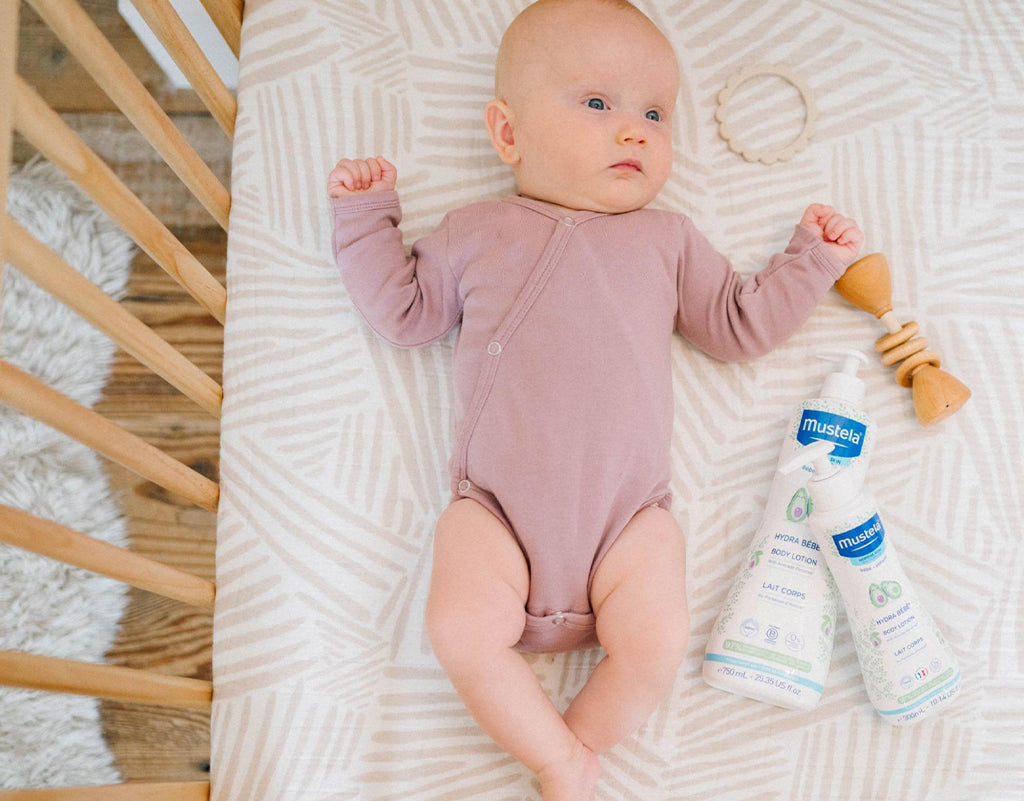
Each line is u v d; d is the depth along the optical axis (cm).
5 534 73
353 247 104
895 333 110
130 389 133
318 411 110
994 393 113
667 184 117
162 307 135
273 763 102
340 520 108
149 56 140
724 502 111
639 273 102
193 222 138
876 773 104
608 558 96
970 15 120
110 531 130
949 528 110
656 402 100
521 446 97
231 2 113
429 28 118
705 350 111
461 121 117
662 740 104
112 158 138
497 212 104
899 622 98
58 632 126
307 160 114
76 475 130
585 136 101
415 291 105
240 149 114
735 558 109
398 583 107
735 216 116
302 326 111
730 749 104
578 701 95
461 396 101
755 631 99
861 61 119
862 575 98
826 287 107
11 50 68
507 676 90
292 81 116
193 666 129
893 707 100
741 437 112
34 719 125
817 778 104
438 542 97
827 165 117
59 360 132
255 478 108
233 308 111
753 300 107
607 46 101
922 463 111
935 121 118
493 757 102
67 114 139
